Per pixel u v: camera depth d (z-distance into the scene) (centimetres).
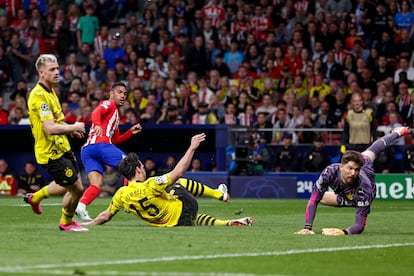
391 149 6072
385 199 6016
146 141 6512
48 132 2914
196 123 6662
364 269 2162
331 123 6544
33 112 2950
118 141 3969
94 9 8062
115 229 3144
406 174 5991
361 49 7250
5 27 8019
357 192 3027
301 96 6819
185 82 7194
